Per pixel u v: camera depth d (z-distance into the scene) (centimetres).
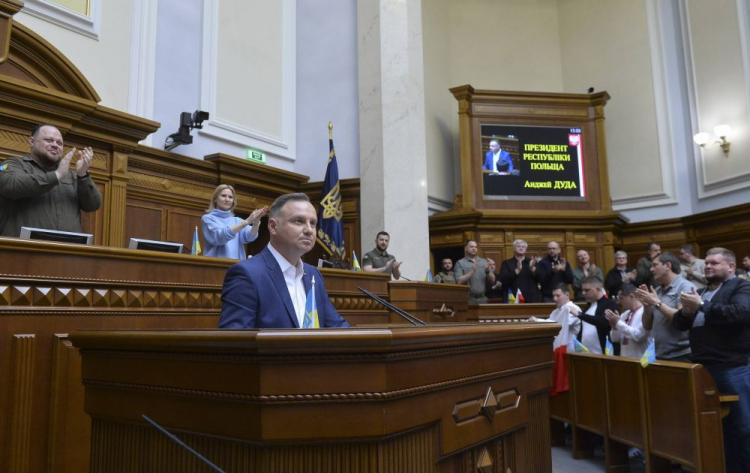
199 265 306
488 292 849
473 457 159
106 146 561
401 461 127
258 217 407
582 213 1035
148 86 654
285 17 859
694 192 1052
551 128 1074
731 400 335
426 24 1122
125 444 149
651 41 1129
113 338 147
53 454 231
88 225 541
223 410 124
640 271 821
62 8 577
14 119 485
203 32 725
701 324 370
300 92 863
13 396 224
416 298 499
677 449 340
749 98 949
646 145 1115
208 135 714
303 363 119
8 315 227
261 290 184
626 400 394
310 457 119
